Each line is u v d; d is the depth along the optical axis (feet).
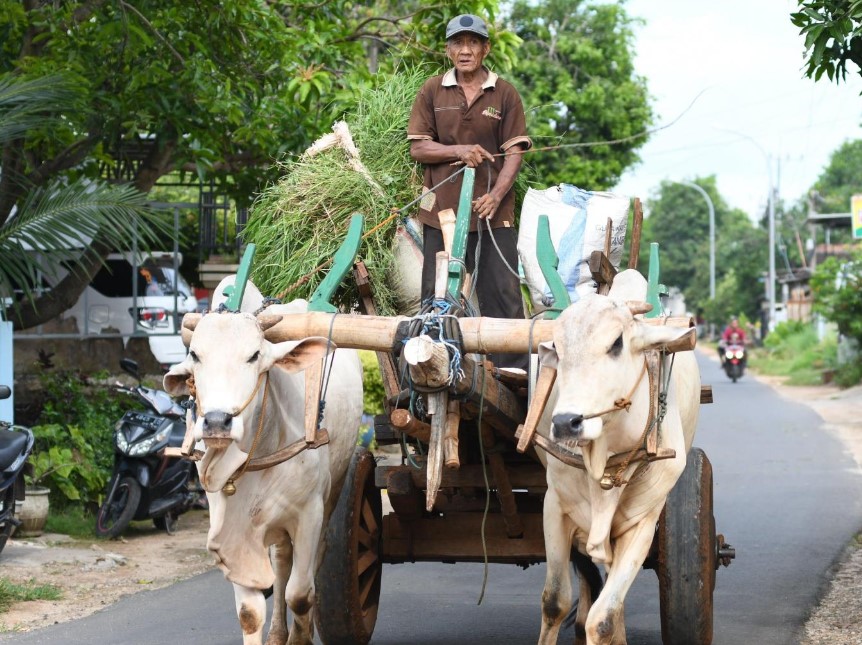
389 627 22.00
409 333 15.42
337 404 18.40
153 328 49.29
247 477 15.72
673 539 17.53
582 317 14.58
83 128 34.63
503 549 19.15
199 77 33.45
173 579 26.76
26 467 32.53
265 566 16.01
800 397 81.87
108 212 28.04
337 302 20.95
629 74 81.76
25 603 23.65
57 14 32.50
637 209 19.92
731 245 211.61
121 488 32.04
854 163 194.90
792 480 40.65
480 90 20.30
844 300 88.89
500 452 17.53
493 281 19.77
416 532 19.57
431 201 20.11
